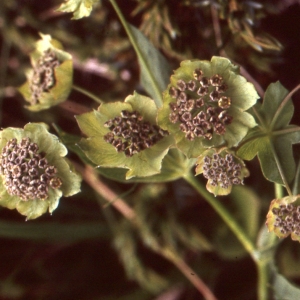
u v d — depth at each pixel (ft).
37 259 0.89
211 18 0.77
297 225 0.65
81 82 0.86
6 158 0.67
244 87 0.65
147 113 0.67
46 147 0.67
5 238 0.89
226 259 0.86
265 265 0.74
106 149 0.67
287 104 0.67
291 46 0.79
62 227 0.85
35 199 0.67
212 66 0.65
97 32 0.83
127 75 0.84
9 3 0.85
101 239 0.89
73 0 0.67
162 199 0.85
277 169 0.67
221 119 0.65
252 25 0.75
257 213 0.81
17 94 0.88
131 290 0.88
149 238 0.85
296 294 0.72
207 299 0.85
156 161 0.67
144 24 0.78
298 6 0.78
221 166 0.66
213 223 0.85
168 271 0.87
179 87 0.65
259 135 0.67
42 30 0.85
